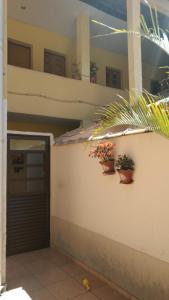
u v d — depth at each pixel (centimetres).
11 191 574
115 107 311
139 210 375
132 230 388
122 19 937
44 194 618
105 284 431
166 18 848
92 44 1070
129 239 394
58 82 834
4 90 427
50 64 987
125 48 1120
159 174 344
